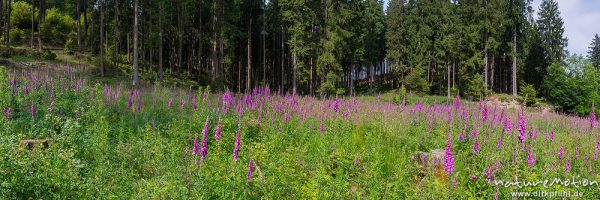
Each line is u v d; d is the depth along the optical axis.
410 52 56.25
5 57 32.91
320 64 40.47
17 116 10.83
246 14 46.75
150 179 6.97
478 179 7.22
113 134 10.17
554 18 58.75
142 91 18.80
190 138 9.64
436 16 56.66
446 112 13.77
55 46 45.47
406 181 7.32
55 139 8.16
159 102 14.13
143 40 40.84
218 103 13.12
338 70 40.75
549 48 56.75
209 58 54.16
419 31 56.00
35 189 5.71
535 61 57.00
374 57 57.19
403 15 57.81
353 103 14.34
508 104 43.91
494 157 8.12
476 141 8.41
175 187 5.83
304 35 40.94
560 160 8.47
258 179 6.31
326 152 8.60
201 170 6.07
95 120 10.62
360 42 47.84
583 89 44.50
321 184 6.58
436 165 8.38
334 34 39.34
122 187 6.19
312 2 40.44
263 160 7.87
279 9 45.59
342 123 11.63
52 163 6.35
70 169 6.11
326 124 11.47
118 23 45.34
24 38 45.31
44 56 35.91
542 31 59.38
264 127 11.05
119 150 8.14
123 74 35.56
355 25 46.97
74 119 10.66
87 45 46.84
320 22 41.31
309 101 15.52
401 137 10.91
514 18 54.62
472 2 50.91
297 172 7.35
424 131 11.60
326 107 13.47
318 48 41.25
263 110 12.36
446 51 52.16
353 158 8.24
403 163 8.46
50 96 12.57
